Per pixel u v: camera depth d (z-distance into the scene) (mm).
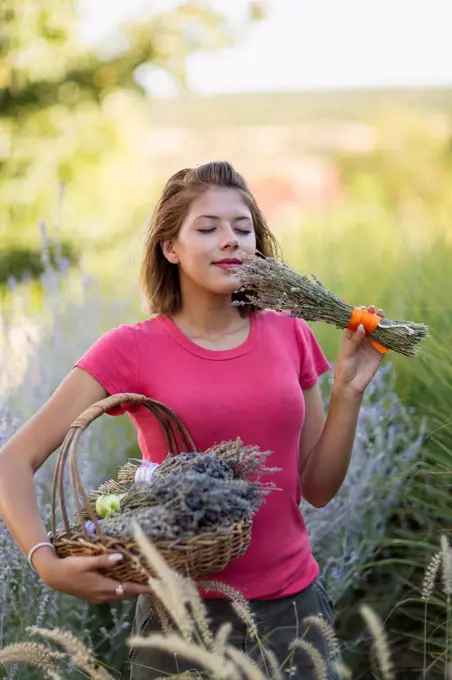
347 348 2666
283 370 2658
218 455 2373
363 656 3635
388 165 16484
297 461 2689
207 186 2662
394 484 3811
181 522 2125
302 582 2596
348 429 2711
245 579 2527
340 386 2689
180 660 2512
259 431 2561
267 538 2555
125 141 13695
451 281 4957
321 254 6039
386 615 3684
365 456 3852
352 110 32531
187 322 2709
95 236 12672
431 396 4332
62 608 3383
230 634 2502
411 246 5695
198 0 13156
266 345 2680
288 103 36500
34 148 13273
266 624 2527
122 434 4238
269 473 2572
